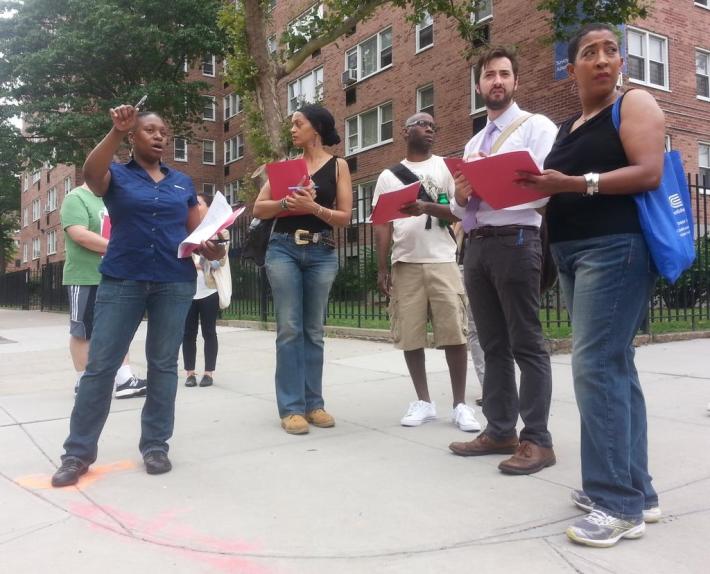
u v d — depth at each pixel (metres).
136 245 3.25
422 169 4.14
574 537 2.31
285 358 4.11
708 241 10.09
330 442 3.78
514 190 2.54
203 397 5.24
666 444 3.53
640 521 2.36
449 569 2.15
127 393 5.29
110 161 3.08
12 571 2.18
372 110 22.06
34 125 22.28
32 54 20.72
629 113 2.35
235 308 13.17
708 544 2.30
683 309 9.72
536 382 3.19
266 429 4.12
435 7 12.39
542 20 15.20
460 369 4.14
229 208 3.40
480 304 3.42
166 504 2.80
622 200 2.36
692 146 16.05
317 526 2.52
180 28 21.33
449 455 3.48
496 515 2.60
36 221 43.09
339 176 4.25
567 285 2.65
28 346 9.73
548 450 3.21
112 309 3.24
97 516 2.67
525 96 15.60
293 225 4.12
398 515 2.62
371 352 7.73
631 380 2.55
